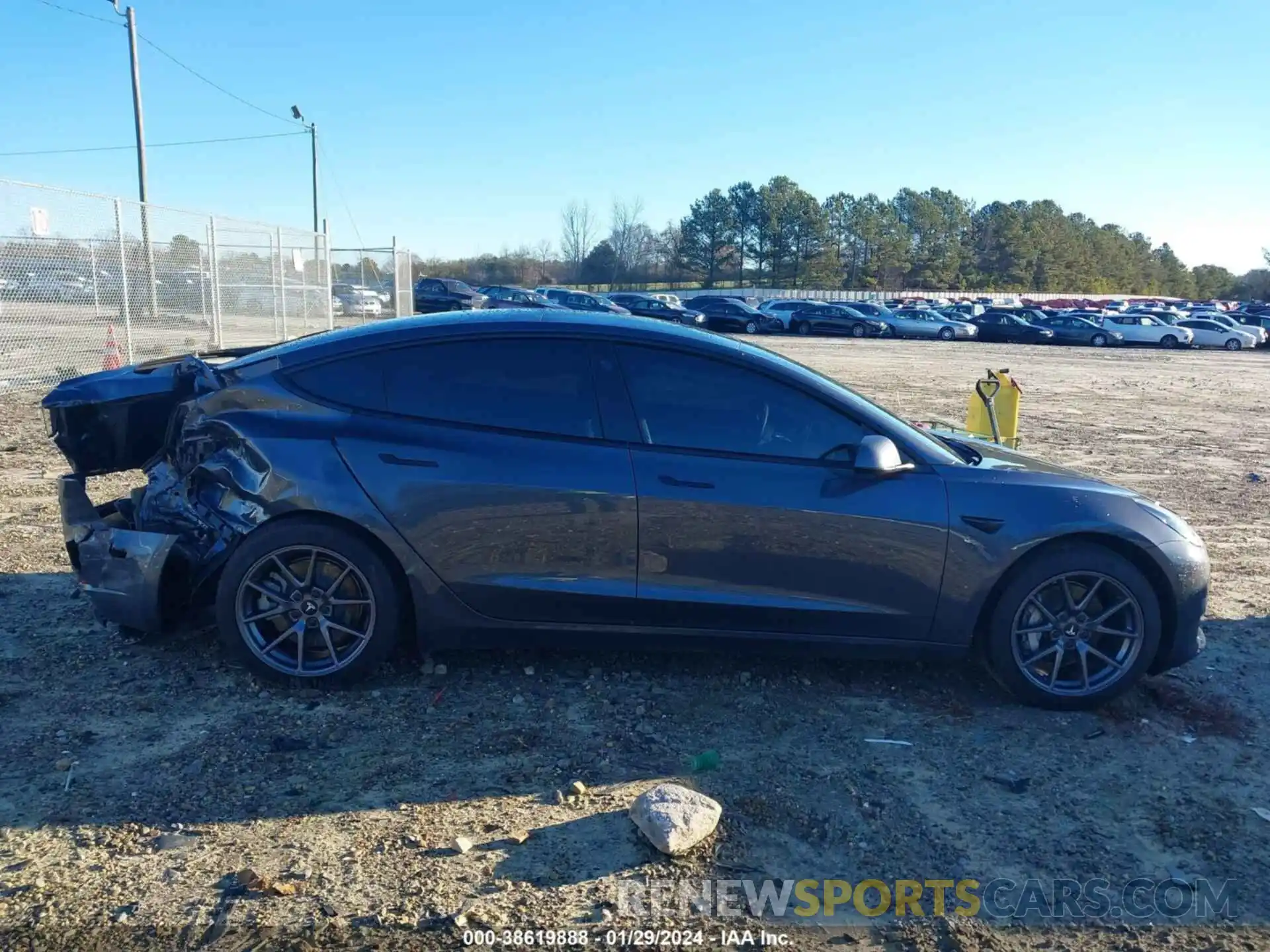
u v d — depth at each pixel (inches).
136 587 161.3
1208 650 199.2
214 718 151.1
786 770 142.8
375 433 158.7
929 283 4097.0
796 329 1823.3
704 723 156.6
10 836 119.4
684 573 159.0
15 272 475.5
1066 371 1096.2
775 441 162.4
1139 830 131.5
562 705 160.2
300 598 159.6
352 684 162.6
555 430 161.0
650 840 121.6
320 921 106.1
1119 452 484.7
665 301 2005.4
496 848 120.7
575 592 158.9
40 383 490.6
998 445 206.2
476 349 164.2
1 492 292.4
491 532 157.3
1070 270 4638.3
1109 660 164.9
